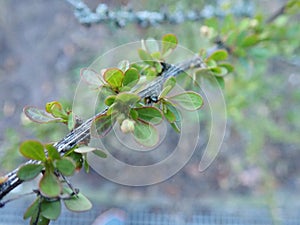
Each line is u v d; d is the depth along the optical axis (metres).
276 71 0.73
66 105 0.40
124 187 0.73
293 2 0.47
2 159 0.54
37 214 0.22
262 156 0.73
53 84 0.74
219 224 0.72
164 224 0.71
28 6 0.81
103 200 0.70
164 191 0.75
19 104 0.75
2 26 0.80
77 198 0.23
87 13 0.39
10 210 0.64
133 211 0.71
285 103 0.75
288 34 0.49
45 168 0.21
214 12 0.50
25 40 0.79
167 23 0.48
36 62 0.78
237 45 0.40
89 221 0.67
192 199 0.74
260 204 0.73
